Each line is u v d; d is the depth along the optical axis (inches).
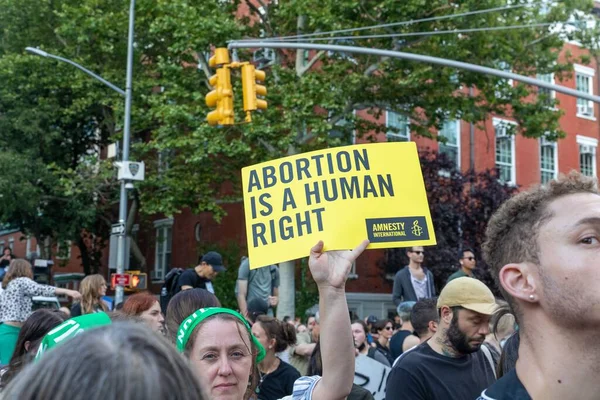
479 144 1156.5
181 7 775.1
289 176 129.3
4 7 1059.3
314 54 930.1
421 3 733.9
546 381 81.4
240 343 139.1
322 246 123.8
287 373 233.0
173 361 48.7
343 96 793.6
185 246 1200.2
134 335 48.9
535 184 90.9
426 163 978.7
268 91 789.2
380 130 874.1
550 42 842.2
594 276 78.4
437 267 909.8
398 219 125.0
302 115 759.1
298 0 757.3
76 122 1141.1
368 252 1026.7
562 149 1264.8
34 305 486.0
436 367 172.2
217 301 172.9
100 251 1267.2
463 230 960.3
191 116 791.1
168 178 919.0
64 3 1009.5
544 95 869.2
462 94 829.8
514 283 84.9
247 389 154.7
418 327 221.6
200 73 844.6
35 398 45.3
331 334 121.7
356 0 753.0
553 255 80.8
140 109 895.1
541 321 82.8
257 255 127.6
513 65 839.1
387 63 802.2
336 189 126.3
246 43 551.5
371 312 1015.6
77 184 1061.1
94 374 45.4
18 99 1071.0
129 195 1100.5
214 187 1084.5
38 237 1172.5
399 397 169.6
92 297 319.6
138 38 1013.8
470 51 804.0
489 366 181.8
